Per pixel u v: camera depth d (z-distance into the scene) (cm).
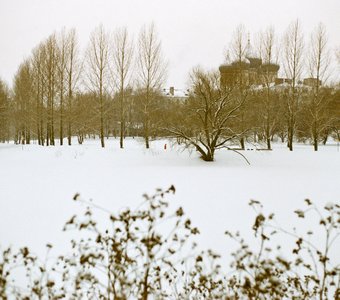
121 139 2752
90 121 3966
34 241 625
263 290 246
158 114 2581
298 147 3148
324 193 1075
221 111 2056
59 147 2639
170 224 728
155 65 2819
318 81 2845
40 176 1419
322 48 2834
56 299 302
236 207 896
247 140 2152
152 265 405
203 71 2389
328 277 468
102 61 2869
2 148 2895
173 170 1614
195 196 1027
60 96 3048
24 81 3678
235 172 1550
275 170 1628
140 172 1547
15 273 457
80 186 1188
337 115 3306
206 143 2078
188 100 2202
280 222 761
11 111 4188
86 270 378
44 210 855
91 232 670
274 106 3225
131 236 275
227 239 639
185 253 552
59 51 3075
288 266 257
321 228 711
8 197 1005
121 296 251
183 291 402
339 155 2130
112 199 986
